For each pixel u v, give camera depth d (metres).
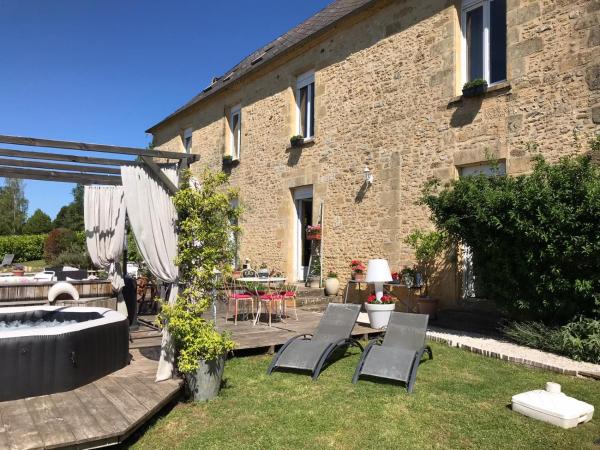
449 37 8.09
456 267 7.77
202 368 4.20
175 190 4.62
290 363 4.99
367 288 9.16
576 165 5.53
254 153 13.06
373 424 3.68
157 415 3.91
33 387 3.83
